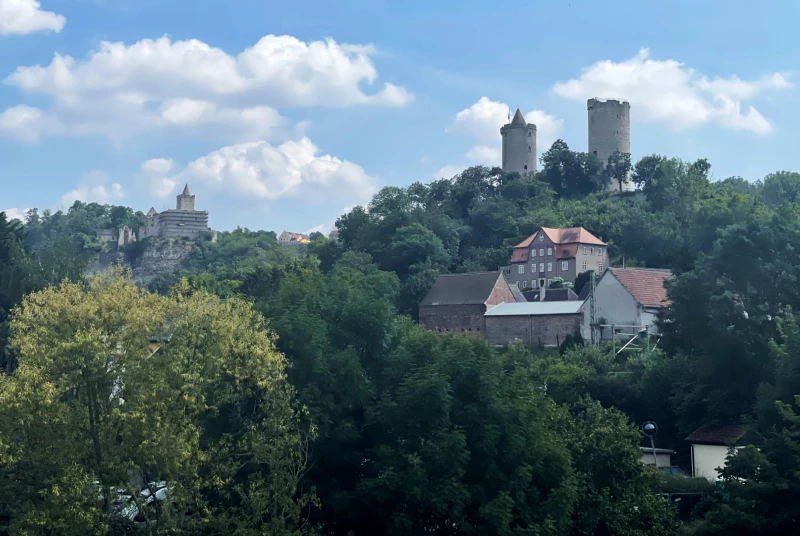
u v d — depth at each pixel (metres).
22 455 32.94
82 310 35.38
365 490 42.38
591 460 50.81
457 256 181.62
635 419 75.56
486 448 44.31
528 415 47.31
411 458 41.56
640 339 102.94
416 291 140.75
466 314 133.62
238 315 40.12
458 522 41.72
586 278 151.88
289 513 37.72
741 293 74.19
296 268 128.38
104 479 33.00
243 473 40.75
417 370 46.06
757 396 58.19
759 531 47.53
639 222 167.00
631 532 48.22
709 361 68.50
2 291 76.44
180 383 35.34
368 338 48.66
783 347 56.94
